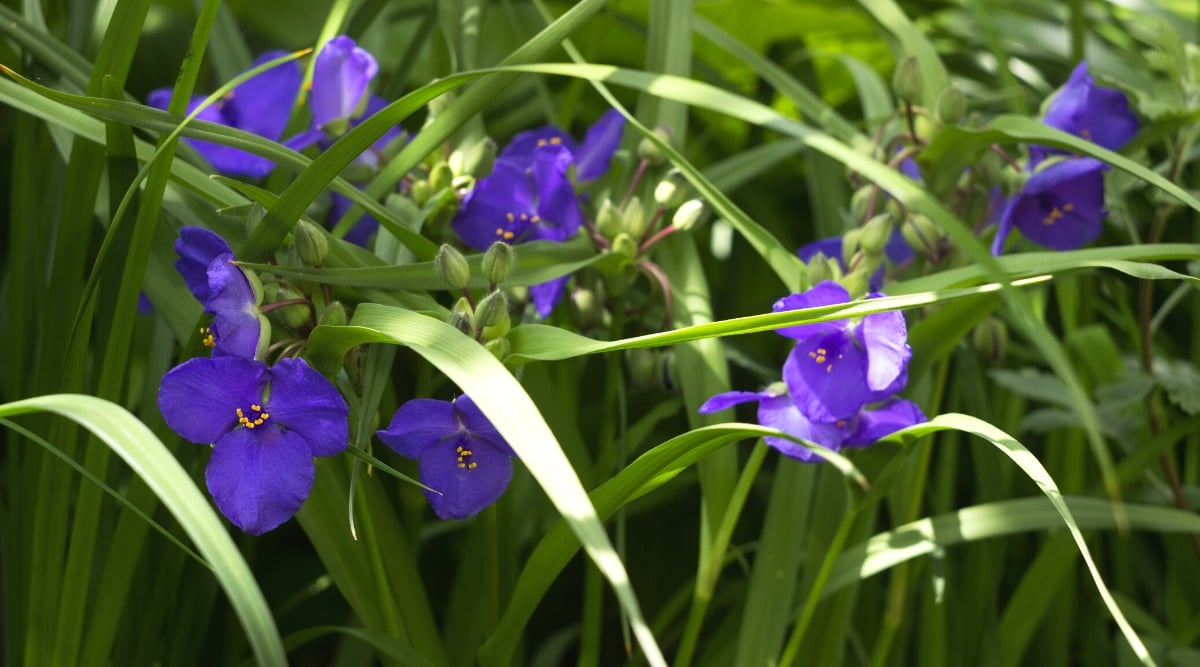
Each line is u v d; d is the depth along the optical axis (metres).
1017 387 0.88
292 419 0.75
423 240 0.79
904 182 0.77
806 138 0.80
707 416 0.83
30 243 0.84
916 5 1.18
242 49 0.92
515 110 1.09
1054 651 0.90
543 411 0.83
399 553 0.82
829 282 0.77
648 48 0.88
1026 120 0.81
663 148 0.81
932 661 0.86
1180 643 0.89
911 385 0.82
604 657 0.96
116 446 0.71
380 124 0.76
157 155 0.76
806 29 1.21
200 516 0.71
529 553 0.88
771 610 0.83
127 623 0.82
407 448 0.76
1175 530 0.83
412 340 0.74
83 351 0.78
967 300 0.80
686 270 0.85
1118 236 0.97
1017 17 1.12
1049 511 0.83
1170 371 0.88
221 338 0.75
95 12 0.88
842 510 0.85
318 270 0.76
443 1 0.86
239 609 0.70
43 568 0.80
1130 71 1.03
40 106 0.79
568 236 0.82
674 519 0.97
